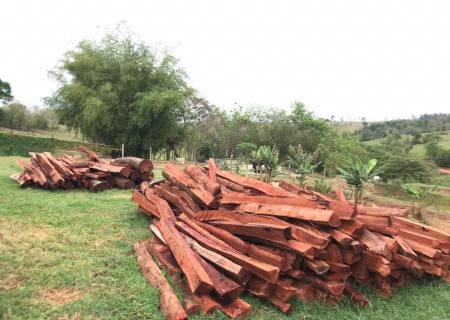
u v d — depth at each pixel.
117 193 8.09
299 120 36.31
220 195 4.67
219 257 3.30
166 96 18.31
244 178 5.15
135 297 3.06
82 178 8.27
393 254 3.75
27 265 3.59
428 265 4.12
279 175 16.98
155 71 20.03
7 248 4.02
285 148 27.83
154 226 4.54
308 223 3.60
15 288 3.09
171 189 5.46
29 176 8.04
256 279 3.29
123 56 19.45
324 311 3.18
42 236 4.56
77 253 4.04
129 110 19.06
